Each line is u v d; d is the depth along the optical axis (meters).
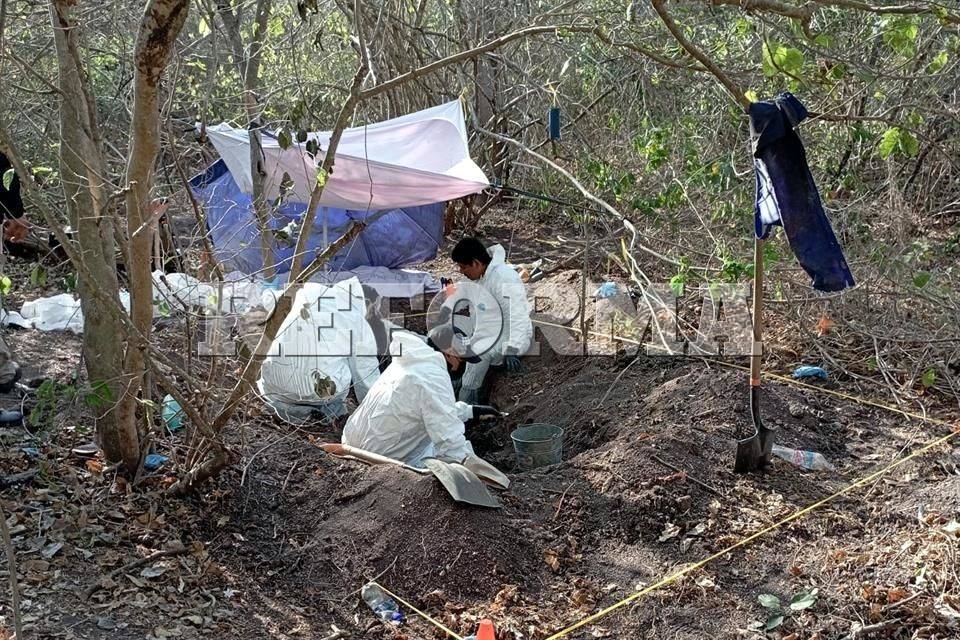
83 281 3.77
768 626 3.50
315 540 3.99
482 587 3.74
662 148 6.82
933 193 8.45
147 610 3.36
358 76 3.72
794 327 6.39
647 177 8.02
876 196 7.81
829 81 5.01
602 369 6.30
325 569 3.83
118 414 3.94
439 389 4.83
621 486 4.32
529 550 3.96
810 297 6.28
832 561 3.88
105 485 4.03
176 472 4.15
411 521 3.97
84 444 4.32
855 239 6.62
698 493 4.33
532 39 9.32
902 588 3.67
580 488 4.36
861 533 4.11
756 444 4.47
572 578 3.84
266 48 9.43
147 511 3.93
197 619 3.37
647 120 7.58
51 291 6.50
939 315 6.23
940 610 3.53
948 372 5.66
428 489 4.09
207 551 3.81
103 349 3.92
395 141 7.03
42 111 6.06
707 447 4.69
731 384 5.30
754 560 3.91
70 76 3.72
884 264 6.36
